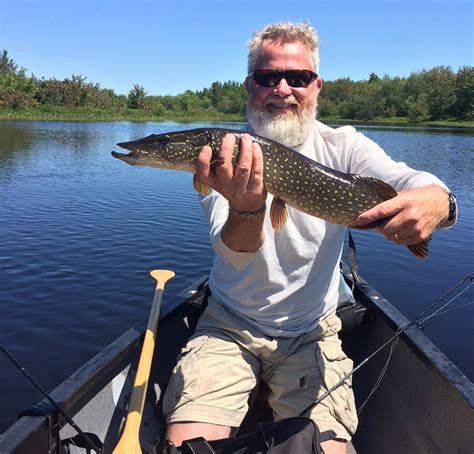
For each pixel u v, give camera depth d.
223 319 0.97
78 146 9.79
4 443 0.65
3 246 3.08
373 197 0.88
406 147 10.65
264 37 1.01
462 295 2.56
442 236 3.71
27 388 1.69
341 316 1.17
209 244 3.27
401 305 2.44
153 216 4.03
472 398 0.75
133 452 0.68
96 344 1.98
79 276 2.63
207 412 0.83
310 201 0.88
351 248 1.35
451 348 2.03
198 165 0.74
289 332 0.95
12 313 2.19
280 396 0.92
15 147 9.22
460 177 6.40
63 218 3.86
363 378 1.17
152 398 1.03
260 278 0.93
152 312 1.06
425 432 0.89
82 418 0.83
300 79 1.00
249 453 0.76
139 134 13.62
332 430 0.84
